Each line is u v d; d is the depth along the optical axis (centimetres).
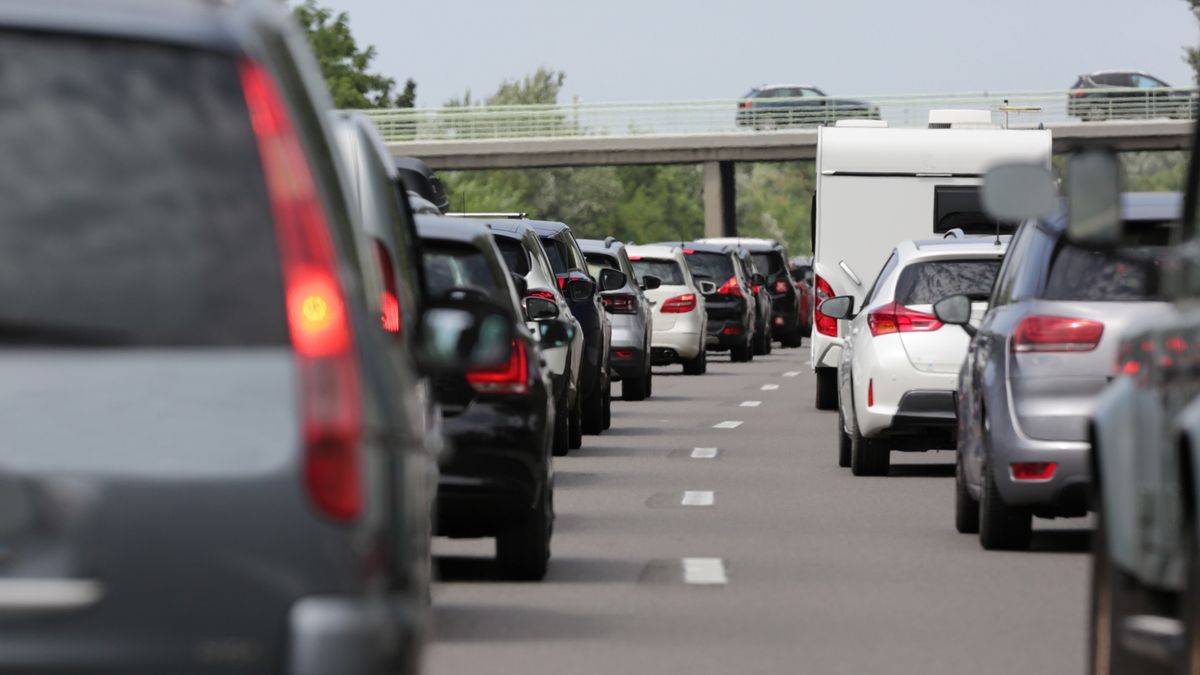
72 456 1176
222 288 1194
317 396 1194
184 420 1184
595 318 5741
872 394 4500
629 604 2781
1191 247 1700
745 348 11219
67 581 1170
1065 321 3141
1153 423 1767
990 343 3278
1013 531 3316
